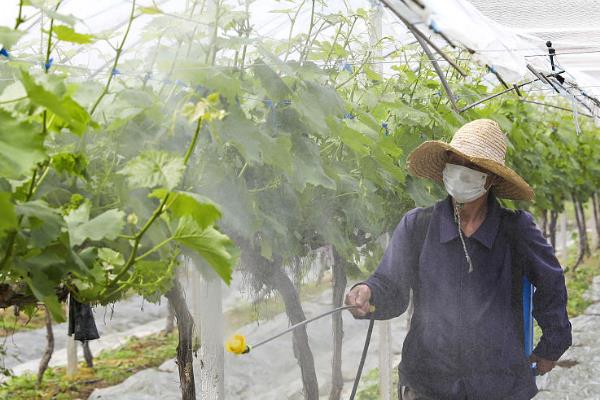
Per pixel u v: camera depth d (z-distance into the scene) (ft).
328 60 11.80
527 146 23.56
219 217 5.75
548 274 10.93
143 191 7.52
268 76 8.86
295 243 10.28
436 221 11.33
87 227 6.26
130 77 8.55
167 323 29.63
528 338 11.23
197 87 8.30
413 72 15.02
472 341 10.98
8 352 26.02
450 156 10.99
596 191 45.14
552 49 12.78
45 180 6.82
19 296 7.11
